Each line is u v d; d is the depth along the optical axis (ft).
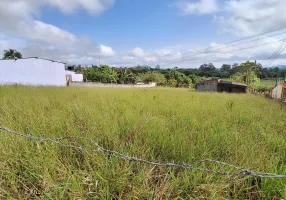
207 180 5.84
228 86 103.55
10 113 12.87
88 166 6.52
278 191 5.59
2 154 6.85
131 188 5.70
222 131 10.24
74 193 5.28
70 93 30.01
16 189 5.34
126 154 7.31
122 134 9.77
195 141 8.78
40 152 6.73
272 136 10.28
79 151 7.26
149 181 6.15
